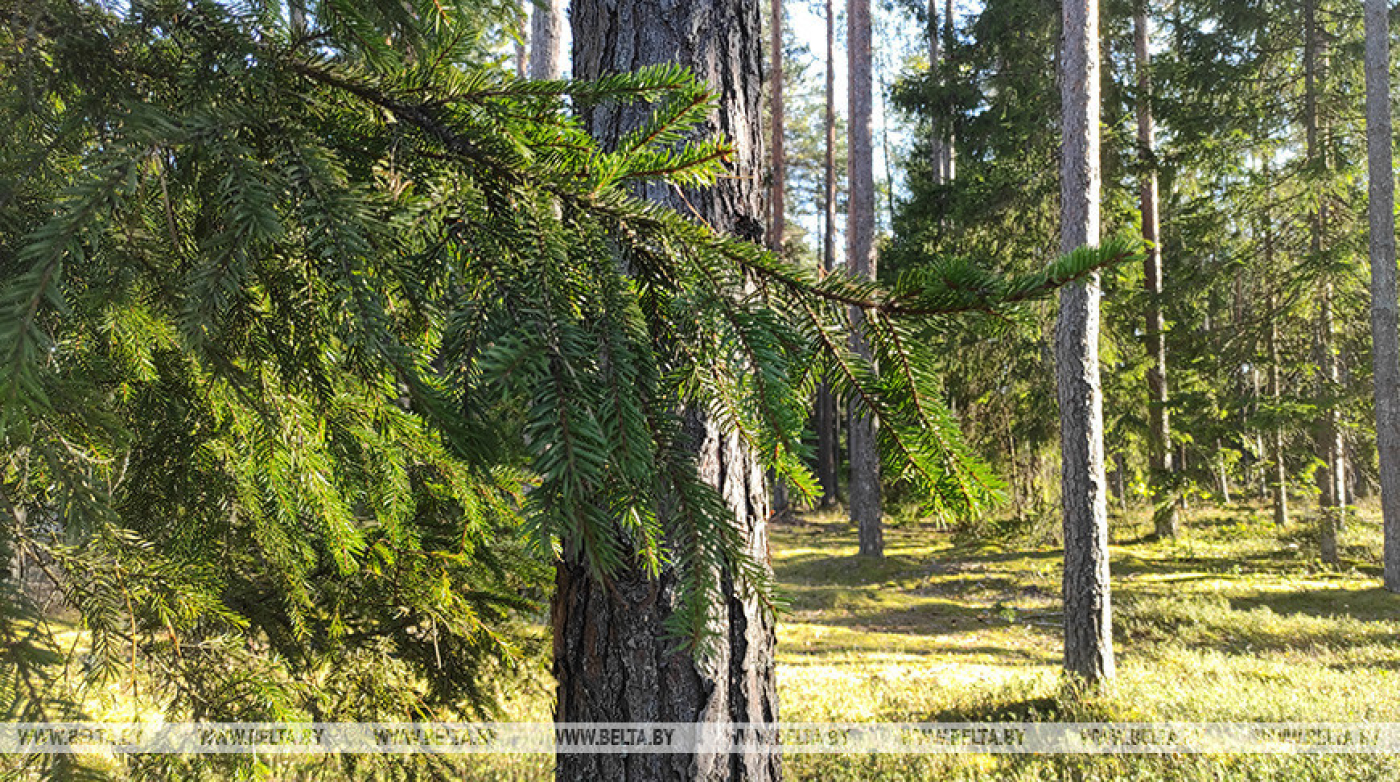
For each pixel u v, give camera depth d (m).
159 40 0.99
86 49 0.98
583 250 0.91
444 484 1.77
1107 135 13.13
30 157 0.97
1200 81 13.71
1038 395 12.30
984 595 12.93
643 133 1.00
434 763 2.51
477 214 0.89
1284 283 13.74
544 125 0.98
